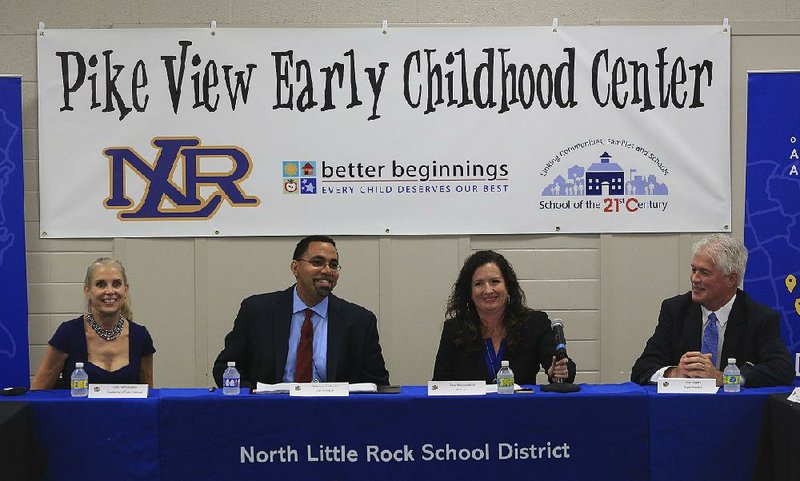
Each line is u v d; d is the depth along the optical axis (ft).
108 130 17.74
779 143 17.65
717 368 13.52
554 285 18.03
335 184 17.85
